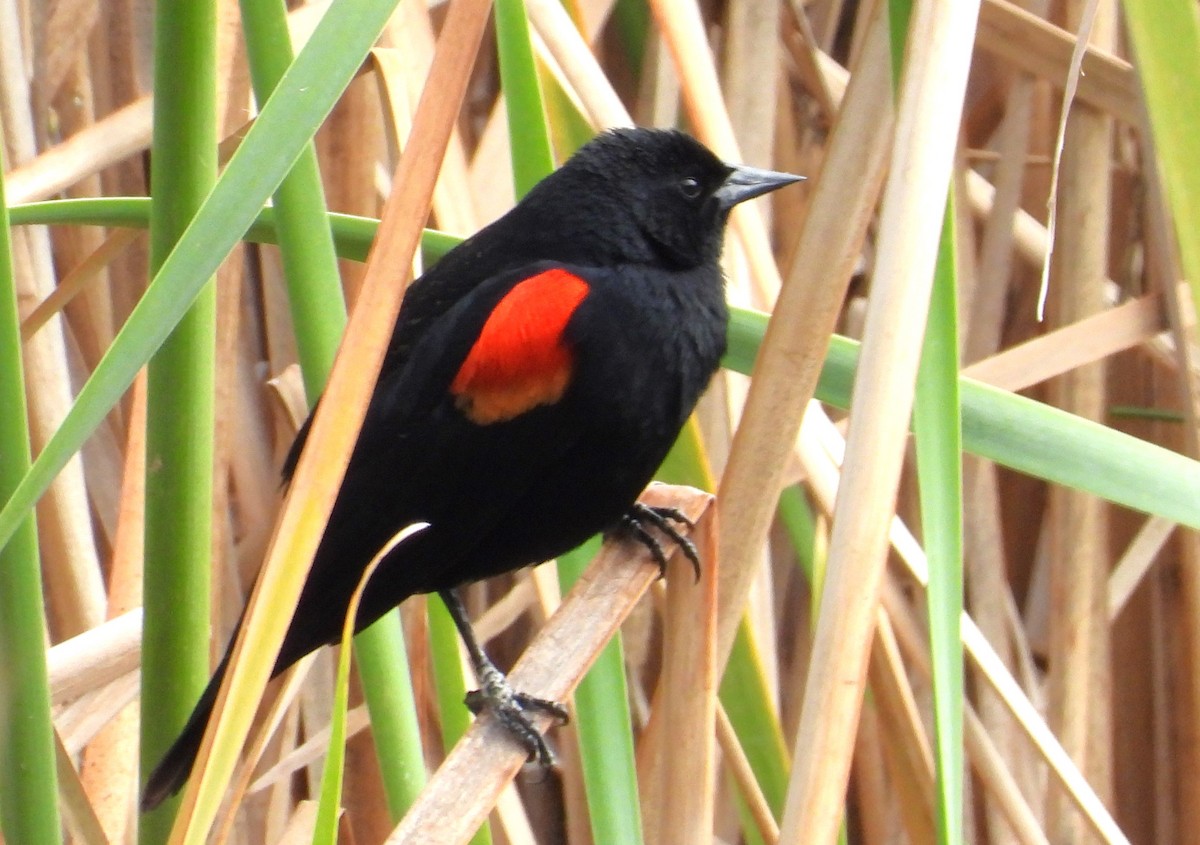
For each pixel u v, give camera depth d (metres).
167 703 4.66
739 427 4.69
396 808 4.67
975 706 4.82
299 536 4.59
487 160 4.79
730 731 4.70
